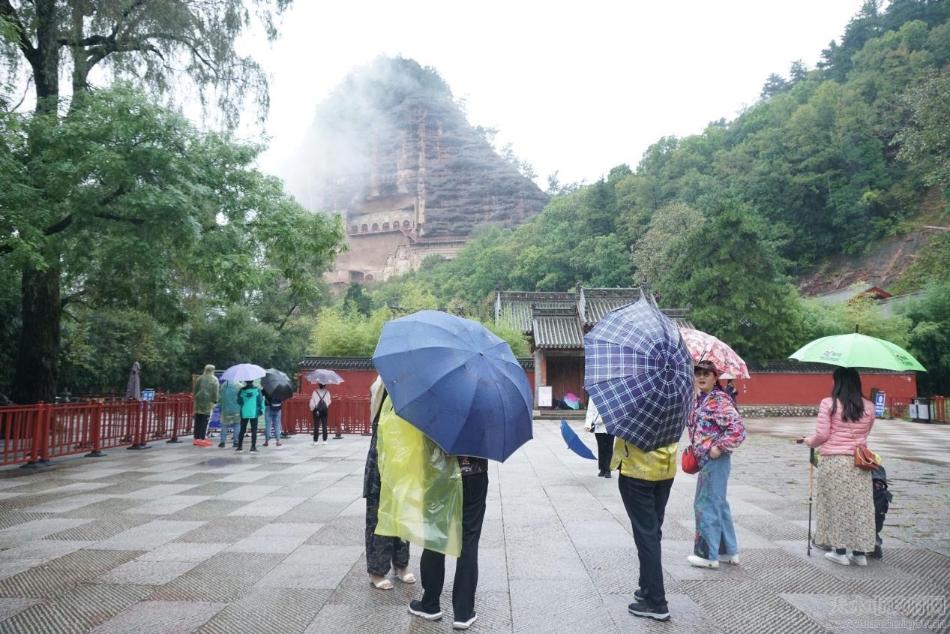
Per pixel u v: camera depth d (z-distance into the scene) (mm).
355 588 4324
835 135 67562
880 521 5160
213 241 13391
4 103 10500
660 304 33906
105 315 25625
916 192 63156
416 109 152875
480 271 82500
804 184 66688
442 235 138750
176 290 15711
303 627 3627
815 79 86562
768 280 32062
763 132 76688
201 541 5508
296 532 5852
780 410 28672
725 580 4555
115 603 3979
